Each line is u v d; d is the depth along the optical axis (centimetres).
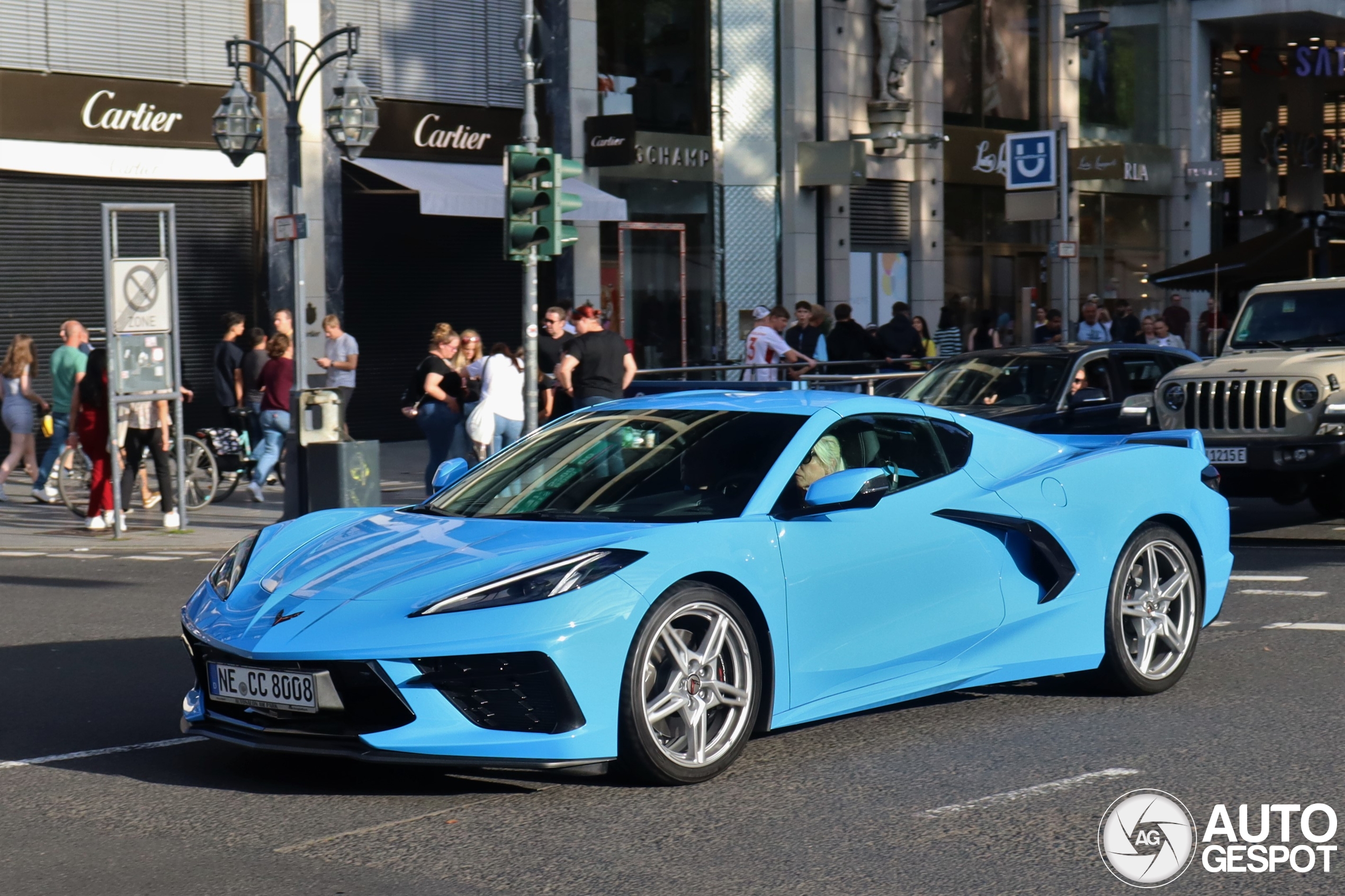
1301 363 1196
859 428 611
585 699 499
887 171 2927
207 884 430
